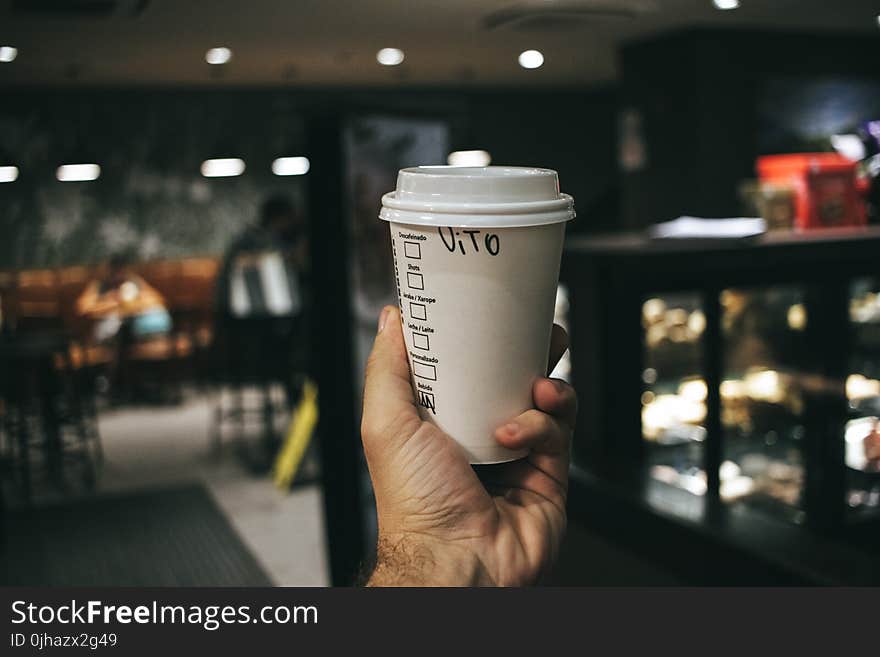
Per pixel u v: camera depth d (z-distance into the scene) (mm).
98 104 9609
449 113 3379
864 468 3229
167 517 5156
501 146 10648
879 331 3254
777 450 3398
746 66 5688
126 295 8234
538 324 781
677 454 3469
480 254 739
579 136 11133
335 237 2953
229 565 4332
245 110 10102
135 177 9898
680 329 3328
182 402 8500
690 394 3449
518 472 837
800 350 3275
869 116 6113
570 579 2865
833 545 2100
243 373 6805
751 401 3436
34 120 9375
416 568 754
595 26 5352
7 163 9102
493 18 4117
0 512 4738
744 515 2350
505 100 10578
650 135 6137
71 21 4551
